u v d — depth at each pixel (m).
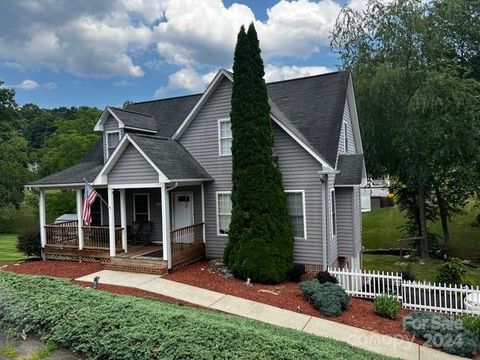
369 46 21.28
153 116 17.72
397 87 18.86
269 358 4.66
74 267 13.27
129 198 16.44
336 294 9.70
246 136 12.09
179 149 14.41
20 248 15.29
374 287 11.14
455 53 20.39
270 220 11.81
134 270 12.45
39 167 36.53
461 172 18.42
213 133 14.28
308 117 14.45
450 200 21.66
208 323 5.61
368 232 26.69
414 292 10.59
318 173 12.06
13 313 5.92
